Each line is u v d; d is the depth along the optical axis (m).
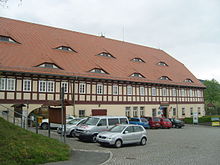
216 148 17.16
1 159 10.05
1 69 26.36
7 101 27.23
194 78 54.06
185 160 12.66
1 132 12.45
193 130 33.78
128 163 11.62
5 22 34.56
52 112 16.47
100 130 18.89
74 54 36.41
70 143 17.50
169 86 46.41
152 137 23.48
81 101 33.16
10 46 30.39
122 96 38.09
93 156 13.01
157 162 12.02
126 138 17.09
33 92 29.14
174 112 47.09
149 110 42.16
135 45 51.97
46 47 34.22
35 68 29.23
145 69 44.50
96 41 44.28
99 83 35.34
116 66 39.75
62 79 31.62
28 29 36.25
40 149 11.76
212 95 74.56
